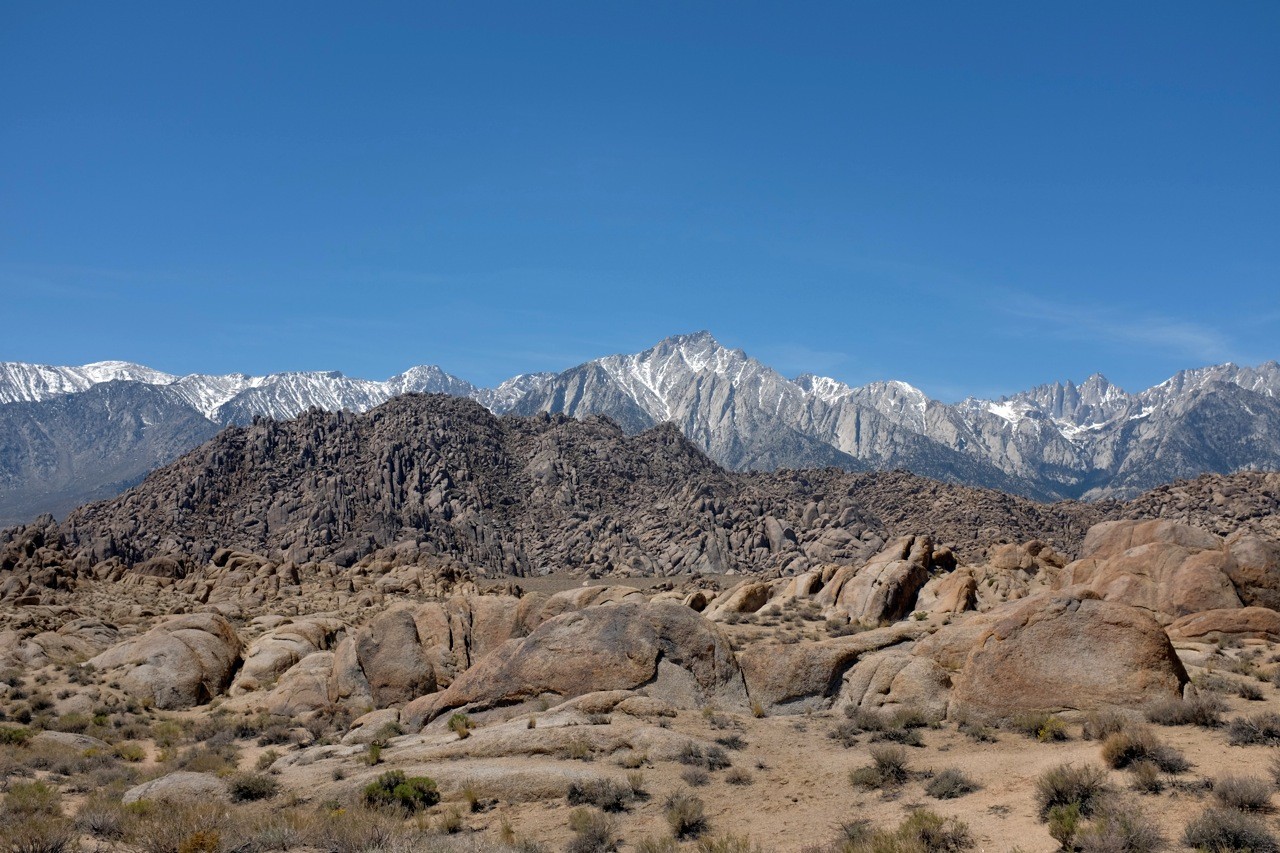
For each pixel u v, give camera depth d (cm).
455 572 11375
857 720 2689
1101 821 1673
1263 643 3241
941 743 2442
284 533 17138
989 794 1994
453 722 2995
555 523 19712
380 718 3331
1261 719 2130
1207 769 1916
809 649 3019
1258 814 1659
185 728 3722
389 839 1939
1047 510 19438
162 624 4697
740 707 2966
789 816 2059
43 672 4544
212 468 19150
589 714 2841
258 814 2225
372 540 16100
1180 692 2434
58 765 2908
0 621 5803
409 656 3847
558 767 2369
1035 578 4975
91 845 2005
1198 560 3722
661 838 1934
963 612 4294
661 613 3153
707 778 2323
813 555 16862
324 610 8344
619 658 3059
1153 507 15950
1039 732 2361
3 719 3778
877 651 3044
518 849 1889
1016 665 2592
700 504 19512
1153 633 2520
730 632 4019
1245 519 13788
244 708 4044
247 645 5147
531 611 4094
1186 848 1566
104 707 4075
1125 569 3928
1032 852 1647
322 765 2731
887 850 1711
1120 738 2002
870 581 4619
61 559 10050
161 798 2409
